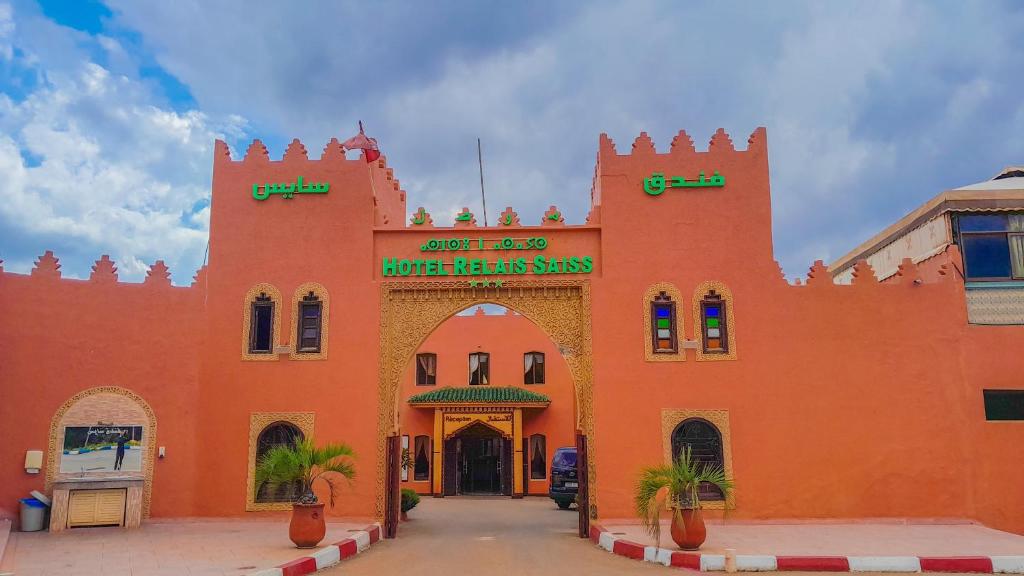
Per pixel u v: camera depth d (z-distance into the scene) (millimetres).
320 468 15492
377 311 16094
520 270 16219
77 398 14453
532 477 28109
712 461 15398
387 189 19391
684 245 16109
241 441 15664
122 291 15133
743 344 15734
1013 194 16672
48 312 14547
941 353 15773
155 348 15164
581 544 13969
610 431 15477
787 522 15094
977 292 16328
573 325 16094
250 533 13695
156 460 14938
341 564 11562
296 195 16578
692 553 11273
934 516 15180
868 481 15305
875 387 15633
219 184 16625
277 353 15938
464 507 22969
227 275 16266
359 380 15836
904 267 16109
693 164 16406
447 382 29734
